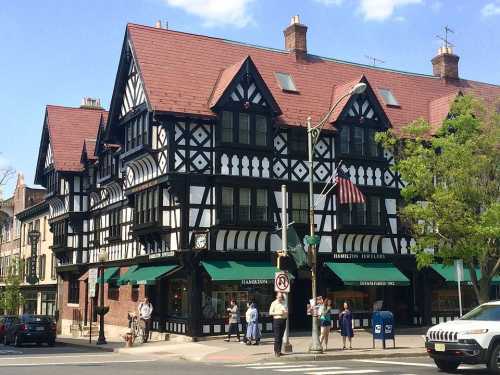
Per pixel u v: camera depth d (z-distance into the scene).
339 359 19.78
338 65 36.34
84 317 40.78
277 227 29.27
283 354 20.28
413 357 20.44
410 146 26.06
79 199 42.03
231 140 28.75
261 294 29.81
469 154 24.16
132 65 31.27
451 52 40.91
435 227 25.11
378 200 32.34
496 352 14.62
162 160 28.64
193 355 21.30
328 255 30.72
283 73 33.53
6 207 61.91
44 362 19.47
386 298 32.81
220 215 27.95
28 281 49.41
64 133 43.38
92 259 40.38
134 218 31.38
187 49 31.38
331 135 31.59
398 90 37.25
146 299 28.47
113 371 15.91
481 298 25.02
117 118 33.09
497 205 23.17
